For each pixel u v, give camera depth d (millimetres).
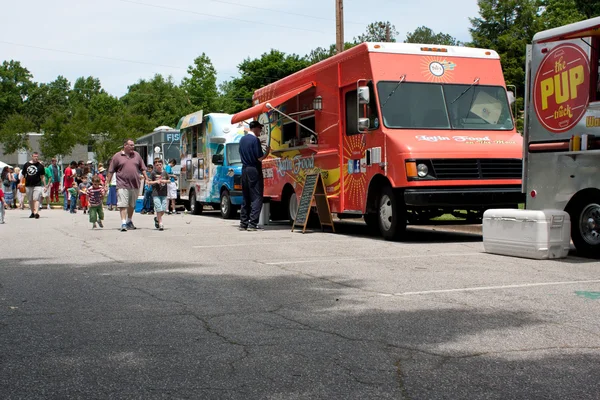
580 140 9258
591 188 9367
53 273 8461
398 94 12344
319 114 14383
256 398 3842
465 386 4023
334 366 4430
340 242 12102
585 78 9320
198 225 16828
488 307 6230
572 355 4672
